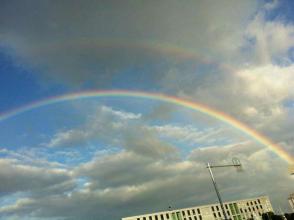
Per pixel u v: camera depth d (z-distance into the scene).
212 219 148.75
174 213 144.12
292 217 121.62
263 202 163.62
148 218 139.25
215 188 49.00
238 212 155.12
